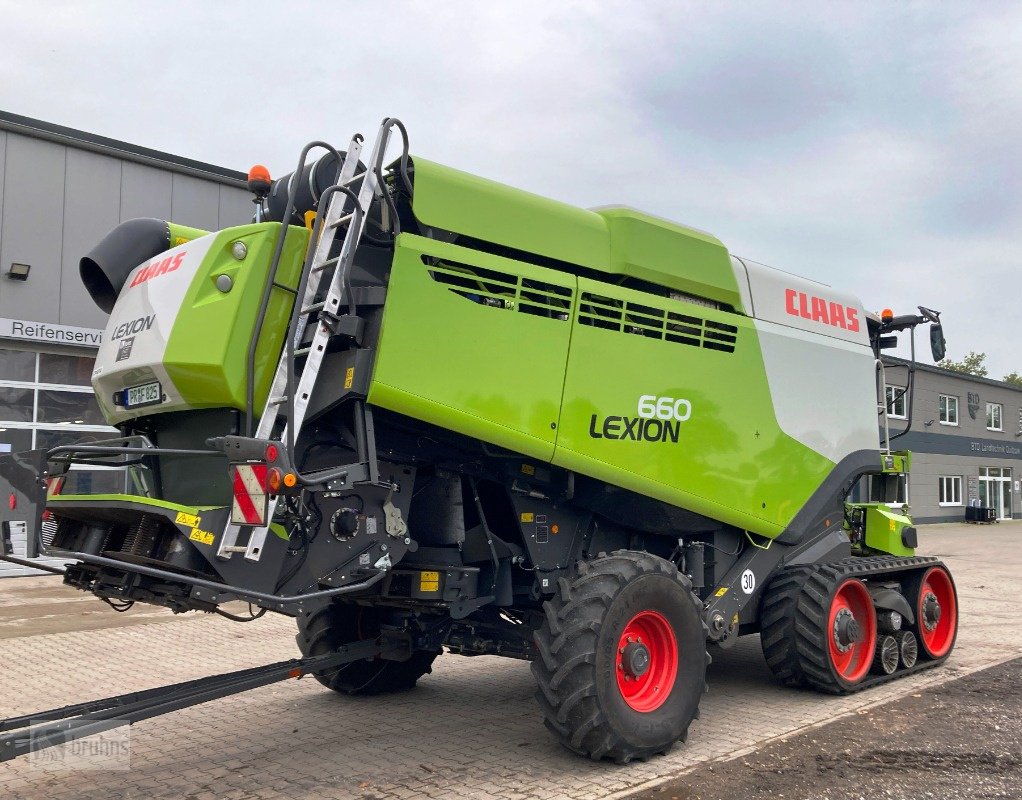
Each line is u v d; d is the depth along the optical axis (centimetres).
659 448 504
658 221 532
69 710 378
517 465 474
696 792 401
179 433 453
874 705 567
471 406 420
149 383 431
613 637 428
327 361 414
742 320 570
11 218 1177
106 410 472
